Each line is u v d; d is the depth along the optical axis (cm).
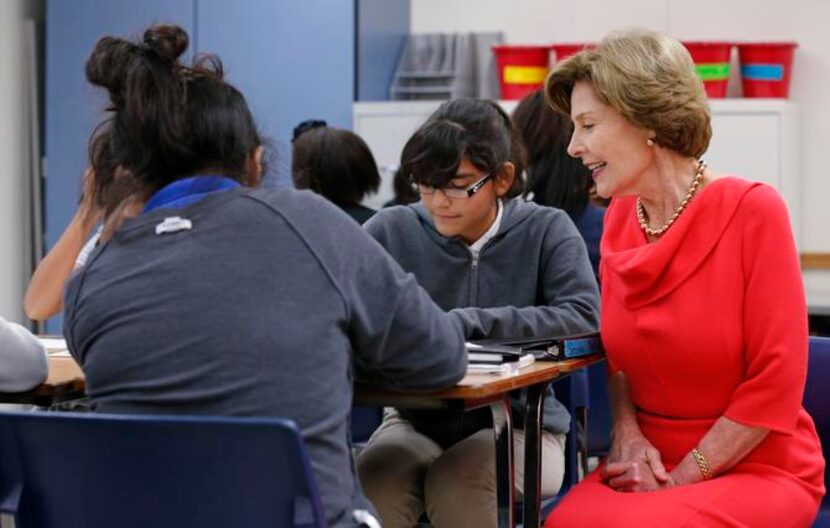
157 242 174
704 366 219
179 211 175
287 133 516
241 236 171
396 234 266
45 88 539
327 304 170
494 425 214
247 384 166
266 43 517
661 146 221
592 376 293
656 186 224
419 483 241
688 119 217
